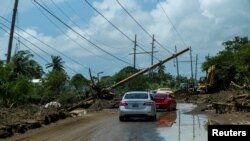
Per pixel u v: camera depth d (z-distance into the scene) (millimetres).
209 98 55344
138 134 17984
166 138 16641
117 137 17000
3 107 29859
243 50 57125
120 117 25219
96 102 45219
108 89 51562
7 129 18219
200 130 19453
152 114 25094
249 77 47719
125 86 86312
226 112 30859
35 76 69625
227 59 72438
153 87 94625
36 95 40094
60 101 46125
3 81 31469
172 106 35938
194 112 33125
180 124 22609
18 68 66875
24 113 24734
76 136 17516
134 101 25031
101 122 24312
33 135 18391
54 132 19297
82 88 56656
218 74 69688
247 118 24953
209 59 76688
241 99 32344
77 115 30906
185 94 74312
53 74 54875
